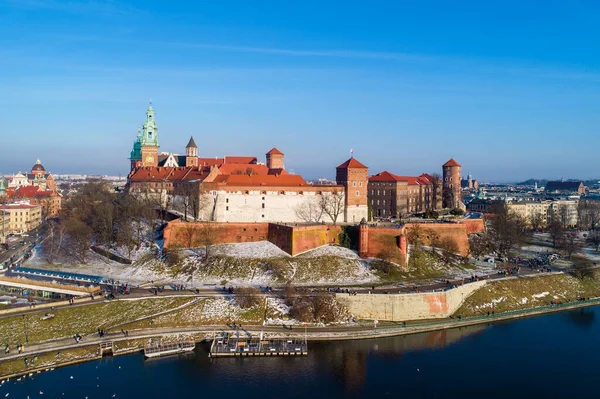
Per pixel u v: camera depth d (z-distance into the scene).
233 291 129.75
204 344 109.62
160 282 140.00
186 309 119.50
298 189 183.38
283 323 117.12
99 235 178.50
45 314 113.56
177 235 162.62
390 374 98.81
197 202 180.00
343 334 113.69
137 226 184.88
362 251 155.62
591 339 117.88
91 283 136.75
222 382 94.25
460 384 95.50
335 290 129.50
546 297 144.25
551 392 93.12
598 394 92.69
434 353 108.56
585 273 159.62
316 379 95.88
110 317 115.50
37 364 97.81
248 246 161.75
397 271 146.75
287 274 142.12
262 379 95.62
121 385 92.38
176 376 96.12
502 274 153.12
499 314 130.00
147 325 113.25
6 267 156.75
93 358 101.75
